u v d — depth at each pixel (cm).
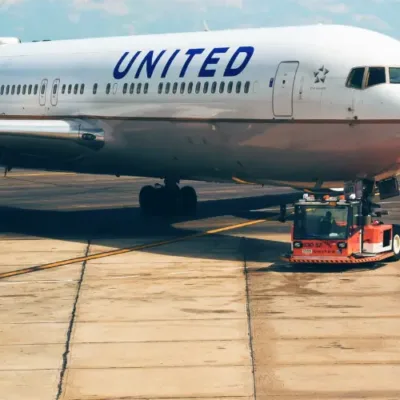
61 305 4362
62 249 5831
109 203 8356
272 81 5547
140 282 4816
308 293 4500
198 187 9800
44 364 3478
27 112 7050
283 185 5975
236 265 5209
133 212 7669
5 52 7512
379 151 5272
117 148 6444
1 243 6109
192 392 3155
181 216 7381
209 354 3562
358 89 5269
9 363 3497
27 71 7125
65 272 5116
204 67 5909
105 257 5528
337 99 5312
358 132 5266
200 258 5438
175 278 4897
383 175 5488
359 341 3694
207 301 4384
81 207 8069
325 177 5616
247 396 3108
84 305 4356
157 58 6238
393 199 8375
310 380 3250
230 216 7356
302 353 3553
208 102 5828
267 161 5700
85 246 5931
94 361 3503
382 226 5162
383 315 4075
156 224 6912
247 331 3869
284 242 5978
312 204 5084
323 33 5606
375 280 4756
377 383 3206
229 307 4266
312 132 5412
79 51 6869
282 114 5500
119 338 3800
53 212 7744
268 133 5578
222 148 5841
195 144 5975
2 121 6619
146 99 6181
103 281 4862
